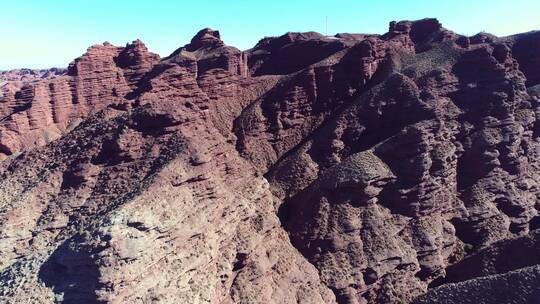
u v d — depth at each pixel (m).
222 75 135.38
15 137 113.56
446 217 93.44
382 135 107.94
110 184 71.50
